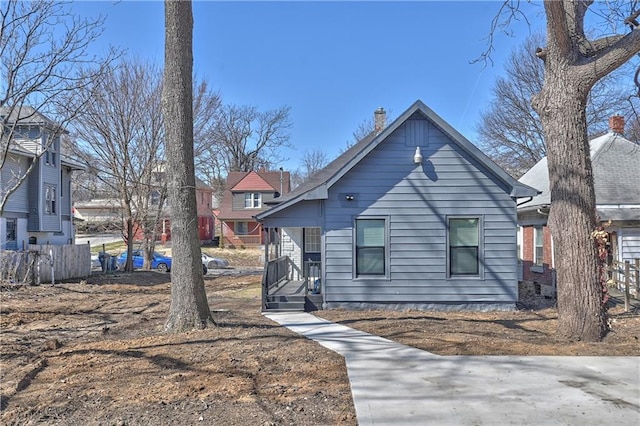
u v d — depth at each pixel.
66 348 8.43
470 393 5.60
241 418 4.85
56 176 27.58
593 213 8.62
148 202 29.12
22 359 7.68
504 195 12.91
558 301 8.89
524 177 22.84
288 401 5.35
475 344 8.18
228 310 12.91
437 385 5.90
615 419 4.81
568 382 6.00
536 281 17.88
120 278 23.83
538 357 7.22
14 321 11.59
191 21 9.77
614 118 18.73
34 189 25.77
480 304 12.89
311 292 13.98
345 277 13.10
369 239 13.16
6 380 6.44
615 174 17.00
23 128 20.86
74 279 22.42
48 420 4.92
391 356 7.32
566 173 8.57
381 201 13.09
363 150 12.86
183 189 9.56
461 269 13.01
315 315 11.98
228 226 47.09
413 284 12.99
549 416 4.89
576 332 8.49
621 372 6.41
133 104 26.05
